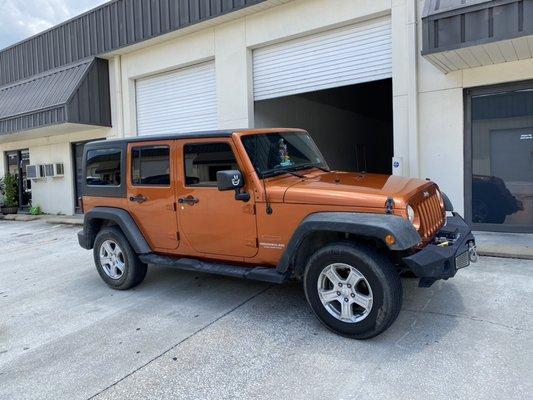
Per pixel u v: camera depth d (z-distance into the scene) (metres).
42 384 3.24
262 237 4.12
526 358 3.17
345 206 3.67
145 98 11.43
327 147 12.94
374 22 7.83
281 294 4.85
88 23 11.70
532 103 6.64
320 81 8.53
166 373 3.29
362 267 3.49
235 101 9.48
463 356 3.26
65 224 11.81
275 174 4.35
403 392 2.85
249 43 9.11
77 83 11.12
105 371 3.38
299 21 8.42
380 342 3.56
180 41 10.25
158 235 4.94
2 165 15.74
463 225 4.36
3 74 14.83
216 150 4.38
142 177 5.00
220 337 3.85
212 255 4.57
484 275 5.02
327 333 3.79
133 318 4.42
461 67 6.72
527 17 5.32
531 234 6.78
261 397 2.91
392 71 7.48
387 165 17.84
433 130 7.20
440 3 5.95
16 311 4.90
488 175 7.04
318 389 2.95
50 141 13.70
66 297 5.29
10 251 8.60
